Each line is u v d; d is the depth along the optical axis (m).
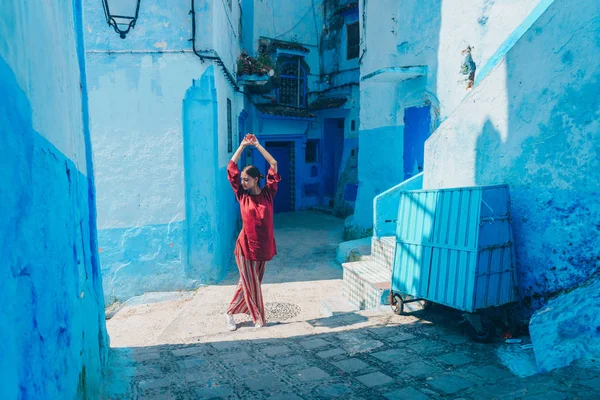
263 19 15.62
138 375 3.66
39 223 1.90
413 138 9.02
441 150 5.71
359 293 6.23
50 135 2.23
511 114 4.51
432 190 4.52
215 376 3.61
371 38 10.51
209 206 8.37
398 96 9.56
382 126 10.30
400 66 9.18
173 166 8.11
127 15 7.72
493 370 3.45
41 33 2.17
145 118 7.98
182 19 7.93
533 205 4.25
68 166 2.68
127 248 8.06
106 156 7.92
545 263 4.13
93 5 7.65
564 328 3.41
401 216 4.85
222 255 9.13
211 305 7.14
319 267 9.51
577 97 3.85
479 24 7.04
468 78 7.24
